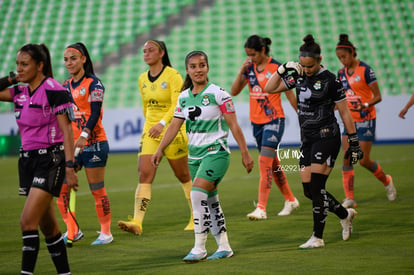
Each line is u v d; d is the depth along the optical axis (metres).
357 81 30.98
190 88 20.11
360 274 16.64
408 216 26.41
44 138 16.06
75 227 23.94
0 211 32.56
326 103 20.84
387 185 31.22
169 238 23.88
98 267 19.03
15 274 18.44
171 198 35.94
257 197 35.12
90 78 23.33
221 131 19.70
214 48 87.62
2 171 54.94
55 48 89.69
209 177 19.30
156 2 95.75
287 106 64.56
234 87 30.09
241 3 94.62
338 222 25.64
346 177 29.73
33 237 15.63
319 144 20.88
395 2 91.94
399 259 18.39
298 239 22.47
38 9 96.81
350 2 92.88
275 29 90.06
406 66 83.56
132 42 90.00
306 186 21.77
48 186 15.90
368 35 88.12
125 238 24.27
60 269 16.70
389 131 66.00
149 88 25.61
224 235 20.00
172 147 25.45
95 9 96.00
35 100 16.00
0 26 94.56
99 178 23.47
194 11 93.81
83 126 23.66
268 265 18.22
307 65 20.47
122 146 67.69
